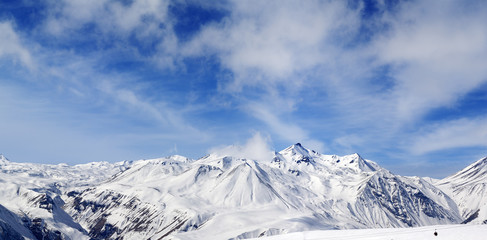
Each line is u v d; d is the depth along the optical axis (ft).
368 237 290.35
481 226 265.13
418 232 276.21
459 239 239.71
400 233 283.79
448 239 244.22
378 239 279.90
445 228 275.18
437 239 248.73
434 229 278.26
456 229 263.70
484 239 230.07
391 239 272.72
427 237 257.55
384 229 319.88
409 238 264.11
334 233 332.60
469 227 264.72
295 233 361.30
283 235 363.97
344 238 300.40
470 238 237.04
